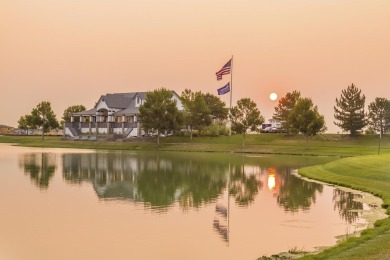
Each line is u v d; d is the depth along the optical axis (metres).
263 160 69.31
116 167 56.19
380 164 45.12
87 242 20.33
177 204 29.84
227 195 33.94
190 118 120.19
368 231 20.19
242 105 106.94
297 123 94.94
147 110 114.31
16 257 18.22
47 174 47.75
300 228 23.23
